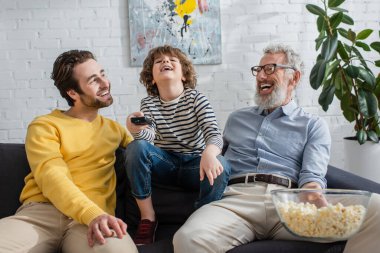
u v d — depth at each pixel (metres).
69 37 3.70
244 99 3.81
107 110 3.73
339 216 1.38
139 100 3.75
